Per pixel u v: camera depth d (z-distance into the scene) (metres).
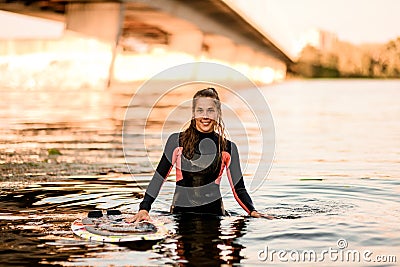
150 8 34.62
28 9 38.97
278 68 86.38
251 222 4.92
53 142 11.61
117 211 4.99
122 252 4.05
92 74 29.70
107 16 29.95
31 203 5.81
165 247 4.16
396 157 9.95
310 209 5.50
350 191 6.48
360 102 29.47
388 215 5.24
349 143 12.34
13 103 22.53
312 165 8.87
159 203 5.66
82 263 3.83
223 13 42.22
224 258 3.95
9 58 30.28
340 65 95.00
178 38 46.97
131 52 39.03
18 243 4.29
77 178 7.42
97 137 12.48
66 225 4.83
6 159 9.23
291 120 18.38
